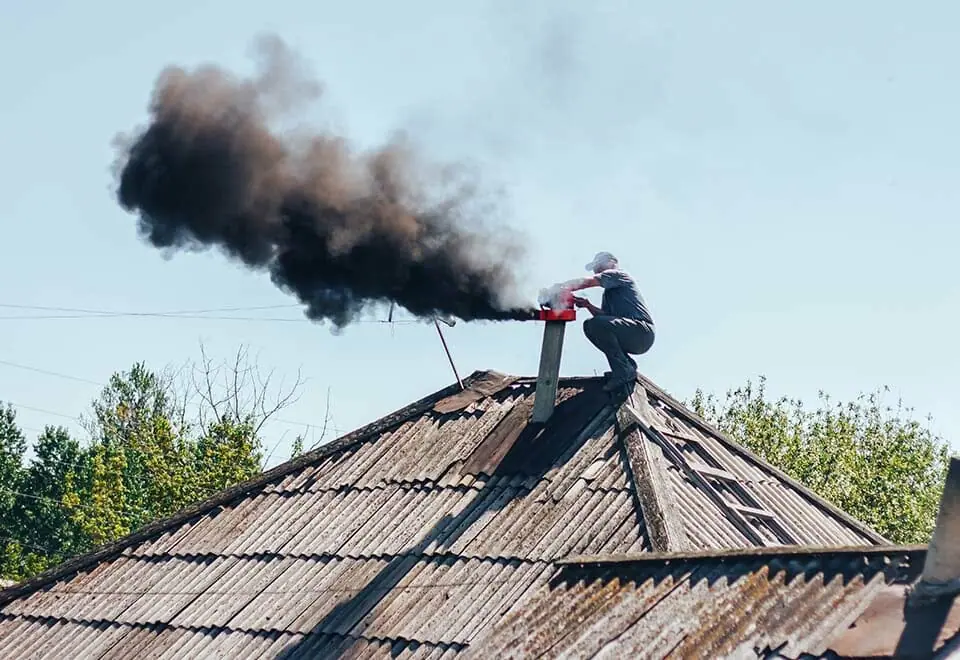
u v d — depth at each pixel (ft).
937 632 75.00
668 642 83.61
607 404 136.56
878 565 83.61
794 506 139.54
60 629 134.00
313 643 117.29
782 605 82.94
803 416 261.65
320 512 136.67
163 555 139.74
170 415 417.69
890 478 246.47
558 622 91.04
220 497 144.77
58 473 385.70
